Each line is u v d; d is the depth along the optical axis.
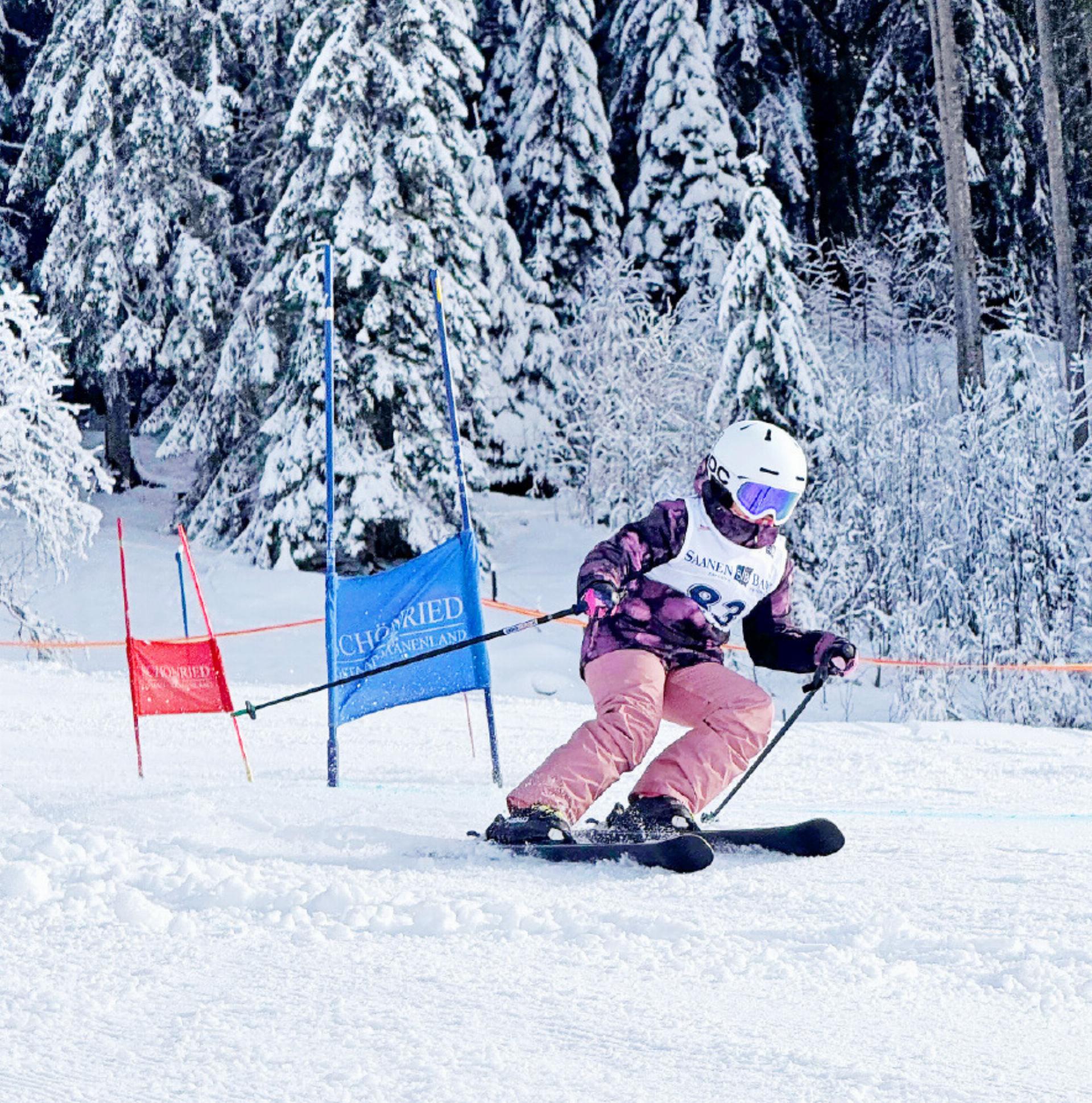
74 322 31.12
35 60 35.12
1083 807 6.95
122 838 5.27
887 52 37.91
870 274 34.59
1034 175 37.78
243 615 24.19
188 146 30.20
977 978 3.46
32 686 13.00
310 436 25.61
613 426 29.80
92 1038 2.87
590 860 4.96
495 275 31.45
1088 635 19.38
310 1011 3.06
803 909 4.26
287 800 6.34
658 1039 2.88
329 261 7.54
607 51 37.66
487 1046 2.82
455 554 7.54
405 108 25.75
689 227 34.09
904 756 9.43
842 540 21.27
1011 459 19.72
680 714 5.62
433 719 11.20
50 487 21.89
